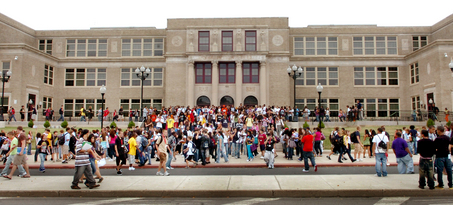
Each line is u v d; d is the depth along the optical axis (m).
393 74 42.88
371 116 42.41
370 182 11.94
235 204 9.63
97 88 44.12
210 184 11.84
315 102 42.97
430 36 42.91
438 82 34.38
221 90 40.19
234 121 29.34
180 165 17.42
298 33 43.97
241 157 20.86
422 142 10.87
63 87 43.97
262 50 39.53
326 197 10.55
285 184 11.70
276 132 25.58
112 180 12.73
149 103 43.72
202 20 41.31
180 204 9.66
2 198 10.59
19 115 34.91
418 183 11.73
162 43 44.81
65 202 10.02
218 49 40.41
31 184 12.06
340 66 43.16
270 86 40.16
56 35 44.56
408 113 40.62
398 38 43.25
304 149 15.05
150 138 19.72
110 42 44.88
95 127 32.25
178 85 40.59
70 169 17.08
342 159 19.25
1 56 35.72
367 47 43.53
